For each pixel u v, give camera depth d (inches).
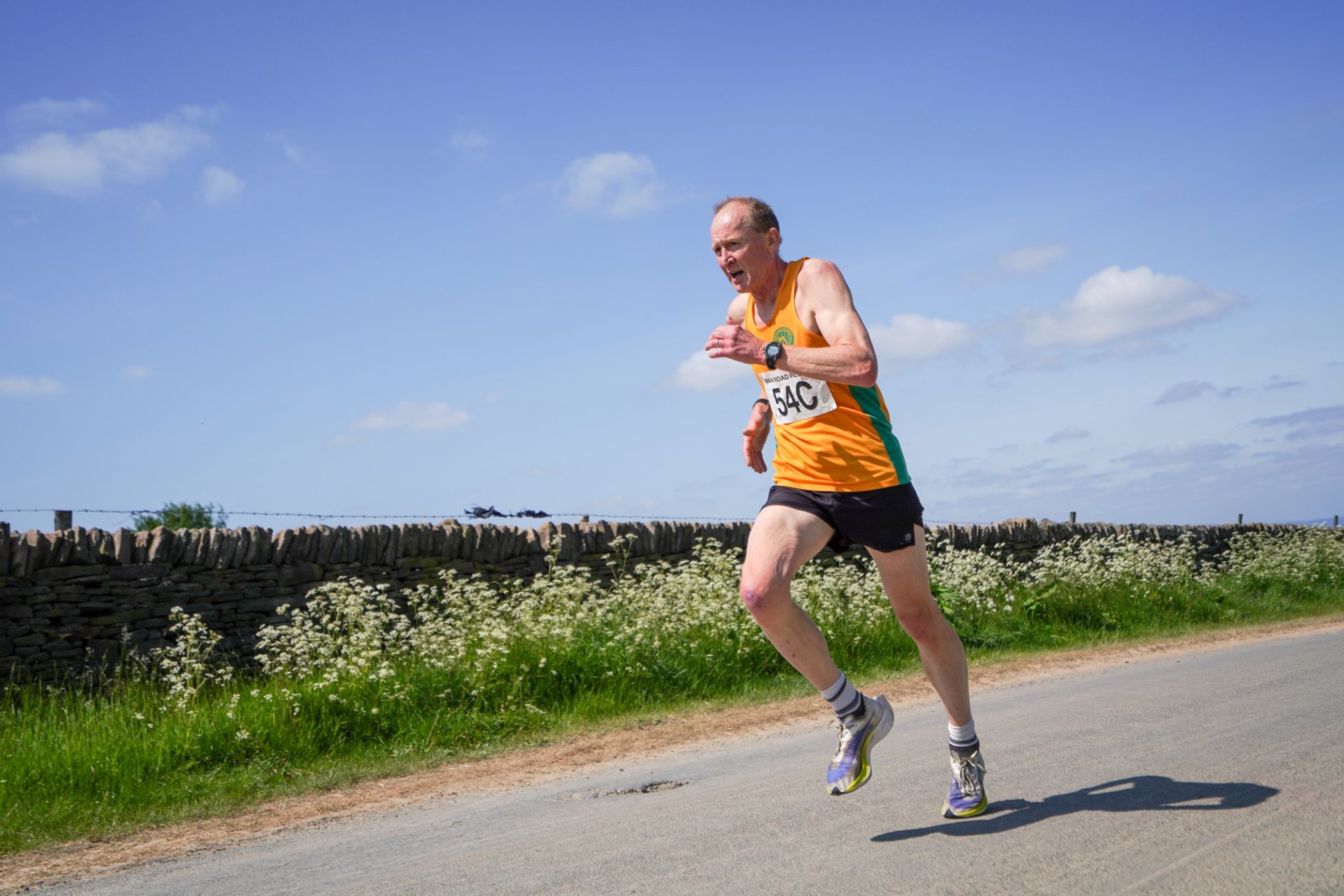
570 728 267.6
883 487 125.7
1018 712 240.8
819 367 119.2
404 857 142.3
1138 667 334.3
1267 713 206.4
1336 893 100.6
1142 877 106.9
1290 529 849.5
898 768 174.9
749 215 130.0
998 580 472.1
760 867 118.9
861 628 379.2
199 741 234.2
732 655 334.6
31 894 138.2
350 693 264.2
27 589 280.2
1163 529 719.7
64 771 211.5
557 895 113.8
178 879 141.3
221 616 315.3
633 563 425.7
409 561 358.9
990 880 108.3
